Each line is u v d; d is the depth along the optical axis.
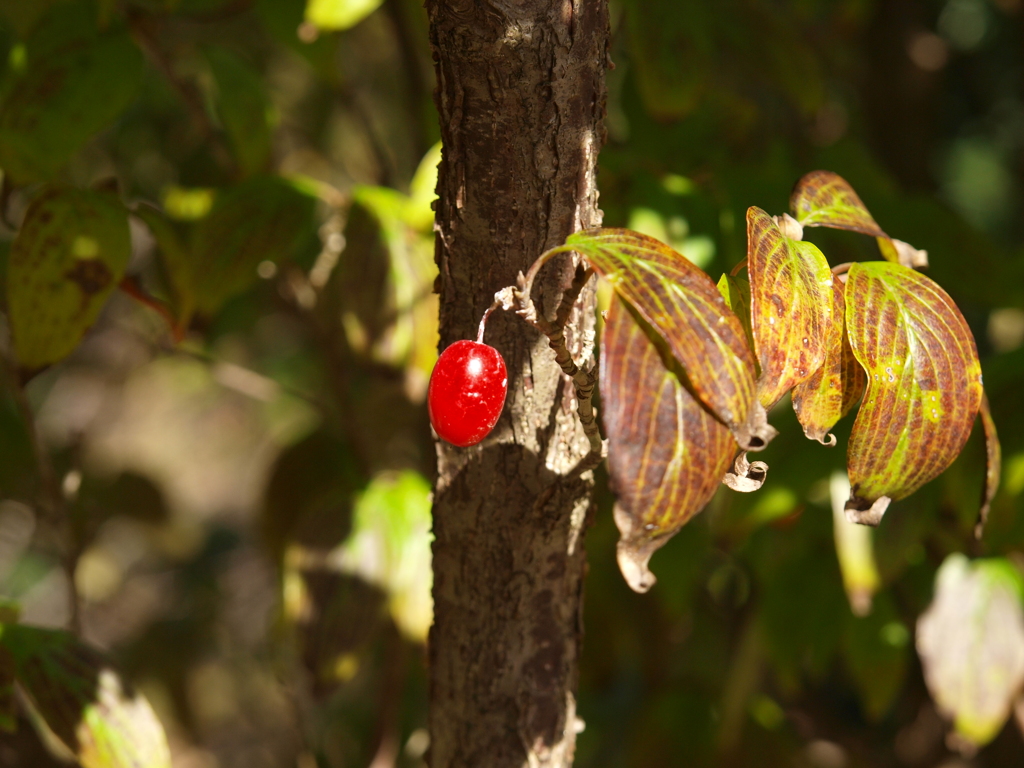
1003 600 0.49
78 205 0.44
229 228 0.48
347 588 0.49
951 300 0.35
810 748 0.71
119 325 0.73
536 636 0.40
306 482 0.60
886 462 0.35
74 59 0.47
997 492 0.45
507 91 0.36
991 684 0.48
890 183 0.60
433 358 0.47
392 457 0.68
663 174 0.49
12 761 0.53
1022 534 0.46
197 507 1.60
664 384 0.32
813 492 0.48
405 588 0.49
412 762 0.70
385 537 0.50
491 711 0.40
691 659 0.67
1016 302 0.53
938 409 0.35
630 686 0.73
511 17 0.35
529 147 0.36
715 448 0.33
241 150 0.53
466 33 0.35
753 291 0.34
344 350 0.64
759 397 0.34
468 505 0.39
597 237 0.34
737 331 0.33
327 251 0.52
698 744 0.60
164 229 0.47
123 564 1.19
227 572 1.29
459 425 0.35
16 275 0.44
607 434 0.32
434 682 0.41
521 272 0.37
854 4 0.70
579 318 0.37
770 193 0.49
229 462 1.69
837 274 0.36
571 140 0.36
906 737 0.75
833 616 0.54
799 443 0.47
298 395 0.59
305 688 0.65
